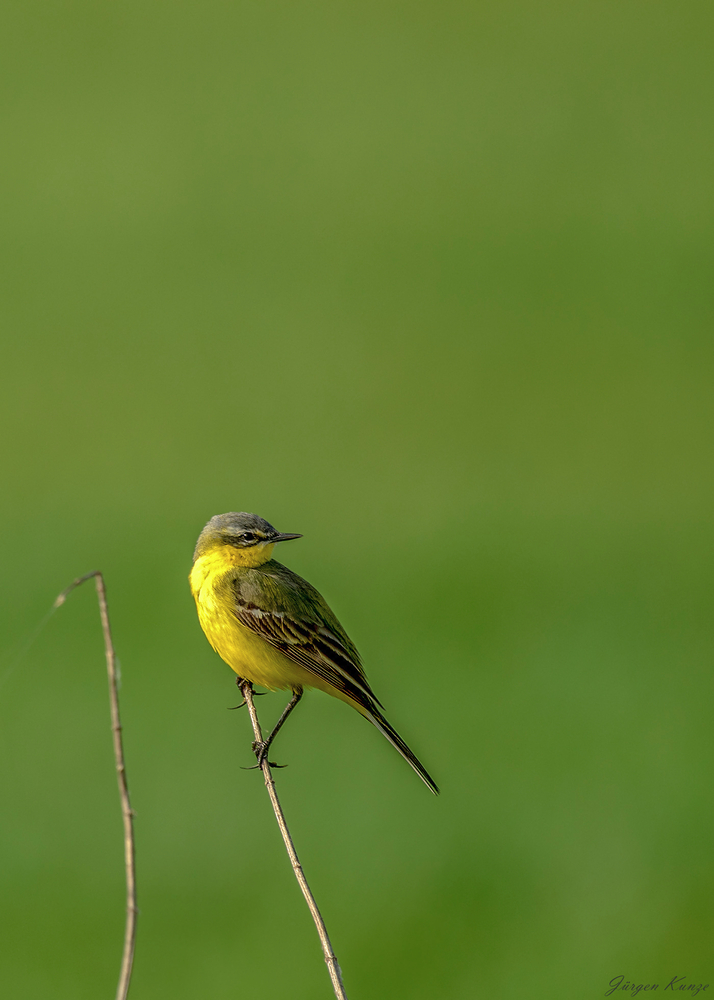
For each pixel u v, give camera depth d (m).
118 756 4.25
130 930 4.07
